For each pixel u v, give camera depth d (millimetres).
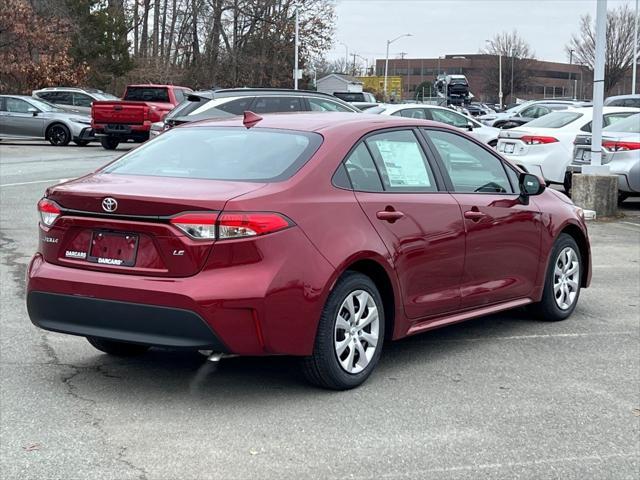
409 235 5488
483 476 4027
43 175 17594
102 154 23594
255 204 4711
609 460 4250
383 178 5527
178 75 52656
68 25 39812
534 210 6652
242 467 4090
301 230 4824
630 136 14000
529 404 5043
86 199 4875
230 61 55688
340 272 4953
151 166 5445
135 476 3986
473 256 6035
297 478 3979
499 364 5852
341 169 5273
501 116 31031
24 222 11797
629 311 7492
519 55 89000
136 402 4988
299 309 4758
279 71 55812
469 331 6781
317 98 15344
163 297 4590
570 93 115688
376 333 5336
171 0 59594
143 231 4734
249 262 4637
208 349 4656
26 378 5422
